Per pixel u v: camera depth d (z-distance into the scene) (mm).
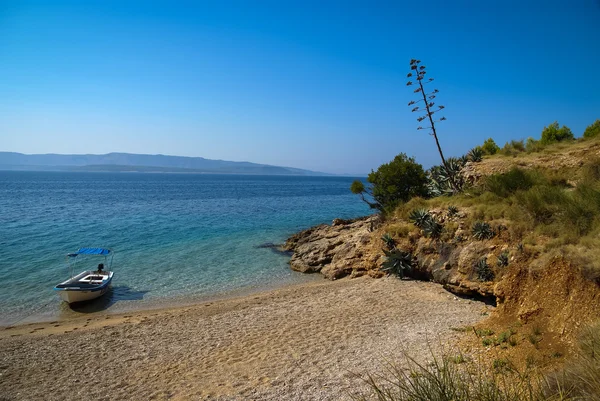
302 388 8156
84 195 88875
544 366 6777
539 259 10383
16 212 51188
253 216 49844
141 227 38906
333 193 111312
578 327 7535
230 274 23094
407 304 14414
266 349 11023
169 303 17953
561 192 14758
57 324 15047
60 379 9922
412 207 21797
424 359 8633
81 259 25484
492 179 19234
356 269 21531
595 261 8312
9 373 10352
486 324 10094
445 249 16625
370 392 7355
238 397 8086
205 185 157875
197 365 10328
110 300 18281
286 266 25281
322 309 14898
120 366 10602
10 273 22047
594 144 20703
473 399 4023
